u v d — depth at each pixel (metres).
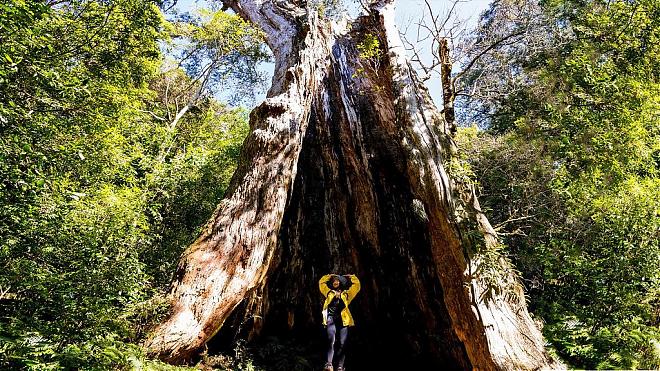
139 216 8.32
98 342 4.93
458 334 6.26
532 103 12.80
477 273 5.91
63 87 6.89
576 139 10.56
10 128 5.61
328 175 9.54
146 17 9.45
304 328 8.58
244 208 6.98
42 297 5.38
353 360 8.20
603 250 8.14
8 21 5.19
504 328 5.75
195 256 6.39
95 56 9.11
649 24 11.48
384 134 9.32
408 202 8.72
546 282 9.85
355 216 9.03
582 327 7.78
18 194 5.38
